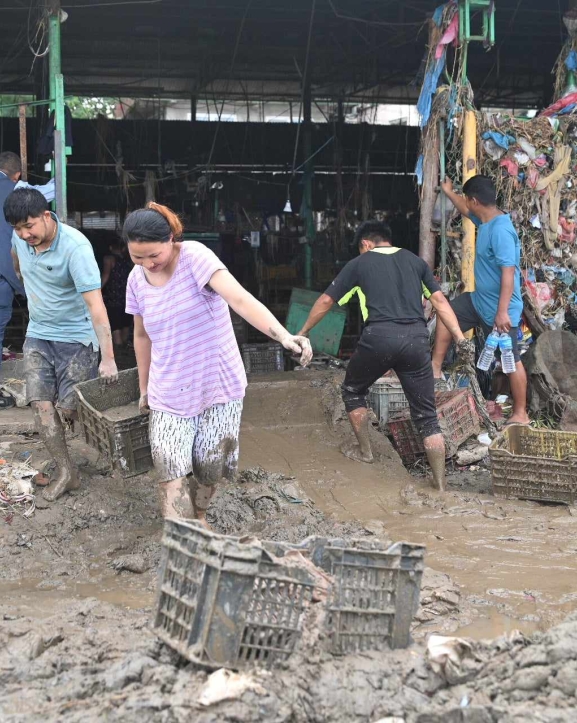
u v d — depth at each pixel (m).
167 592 3.01
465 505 5.43
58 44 7.55
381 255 5.84
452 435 6.55
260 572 2.83
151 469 4.98
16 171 6.73
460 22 7.77
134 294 4.00
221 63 14.80
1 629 3.38
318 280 15.38
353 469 6.07
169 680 2.81
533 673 2.88
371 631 3.06
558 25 13.09
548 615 3.80
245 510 5.11
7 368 7.24
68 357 4.99
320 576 3.16
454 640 3.03
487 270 6.90
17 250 4.80
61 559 4.45
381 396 6.91
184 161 15.59
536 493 5.53
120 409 5.23
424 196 7.97
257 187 15.71
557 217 8.13
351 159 16.05
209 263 3.78
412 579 3.10
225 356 4.04
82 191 15.22
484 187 6.86
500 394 7.96
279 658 2.91
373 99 16.47
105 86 15.62
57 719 2.67
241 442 6.53
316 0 12.03
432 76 7.89
